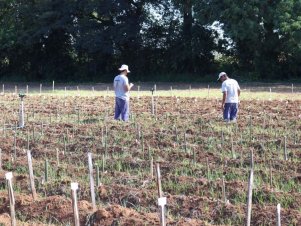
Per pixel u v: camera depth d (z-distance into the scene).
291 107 21.56
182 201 9.28
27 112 21.22
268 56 40.91
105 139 14.30
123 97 18.16
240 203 9.48
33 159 12.83
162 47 45.41
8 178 7.89
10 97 27.92
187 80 43.62
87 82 44.78
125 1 43.75
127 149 13.51
